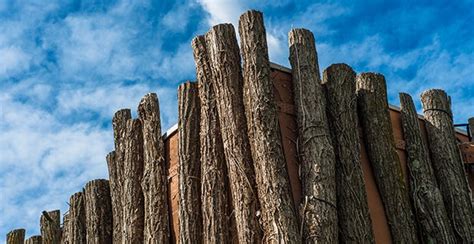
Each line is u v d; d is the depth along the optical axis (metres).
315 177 9.51
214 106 10.52
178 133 10.90
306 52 10.57
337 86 10.70
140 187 11.64
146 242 10.79
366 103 11.12
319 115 10.05
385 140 10.88
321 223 9.16
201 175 10.36
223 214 9.83
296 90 10.30
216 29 10.72
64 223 13.93
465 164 12.02
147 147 11.44
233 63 10.48
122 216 11.79
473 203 11.47
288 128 10.16
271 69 10.48
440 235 10.49
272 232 9.05
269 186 9.28
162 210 10.89
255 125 9.73
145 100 11.75
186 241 10.08
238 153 9.77
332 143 10.29
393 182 10.59
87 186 12.81
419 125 11.78
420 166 11.09
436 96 11.98
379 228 10.31
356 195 9.88
